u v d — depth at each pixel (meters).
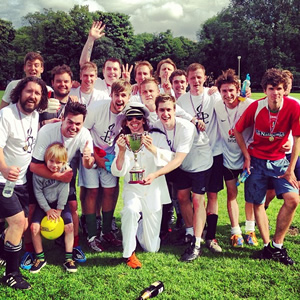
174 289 3.73
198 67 5.00
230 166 4.85
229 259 4.45
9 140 3.83
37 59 5.89
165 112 4.39
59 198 4.18
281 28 57.03
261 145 4.45
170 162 4.42
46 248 4.86
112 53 68.44
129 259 4.27
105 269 4.18
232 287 3.76
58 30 69.75
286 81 4.08
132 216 4.21
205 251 4.70
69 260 4.22
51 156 3.96
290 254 4.50
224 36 61.59
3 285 3.81
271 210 6.28
